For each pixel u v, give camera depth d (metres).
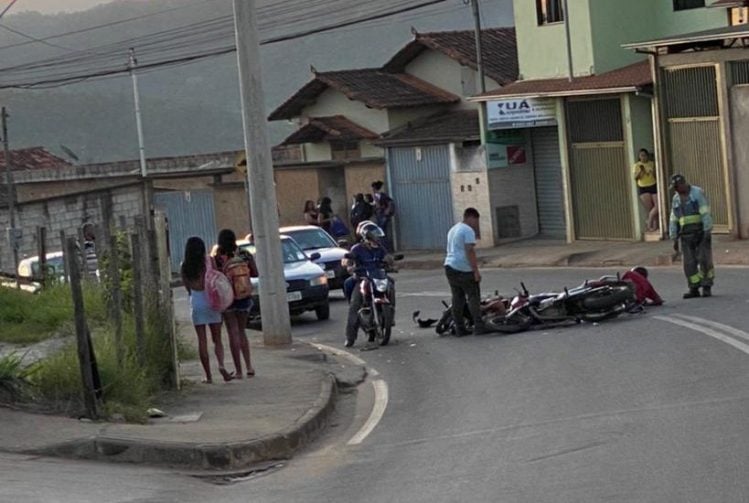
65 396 15.95
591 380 16.97
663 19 41.72
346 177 50.84
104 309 21.95
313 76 56.38
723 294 24.95
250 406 16.97
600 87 38.53
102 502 11.46
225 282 19.14
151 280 18.62
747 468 10.98
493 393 17.09
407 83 55.25
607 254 36.97
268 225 24.55
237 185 53.78
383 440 14.78
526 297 23.61
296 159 61.38
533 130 44.97
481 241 45.28
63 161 76.06
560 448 12.75
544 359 19.45
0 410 15.34
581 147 40.59
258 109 24.47
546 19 42.88
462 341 23.25
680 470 11.15
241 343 19.77
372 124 55.00
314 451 14.69
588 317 23.09
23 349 21.44
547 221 45.09
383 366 21.47
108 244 22.72
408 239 48.66
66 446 13.82
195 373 20.44
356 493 11.76
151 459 13.80
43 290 27.58
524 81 43.81
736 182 34.91
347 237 46.06
